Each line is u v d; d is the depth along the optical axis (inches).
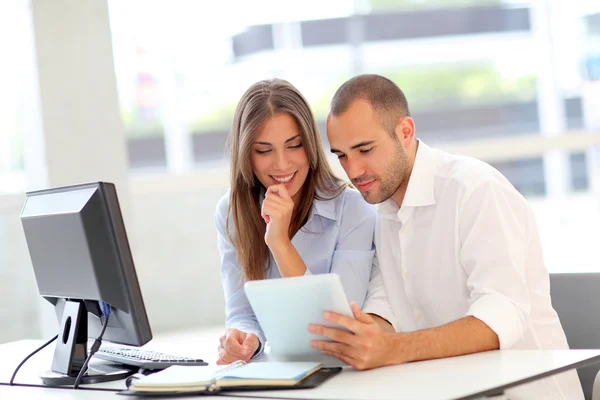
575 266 227.1
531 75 254.4
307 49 240.8
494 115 252.4
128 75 234.2
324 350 74.5
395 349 74.4
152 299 237.1
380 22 244.4
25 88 197.5
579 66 254.4
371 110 86.6
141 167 236.7
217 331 227.5
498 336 78.1
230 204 103.6
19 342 119.5
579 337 96.1
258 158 98.4
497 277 82.1
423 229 92.4
